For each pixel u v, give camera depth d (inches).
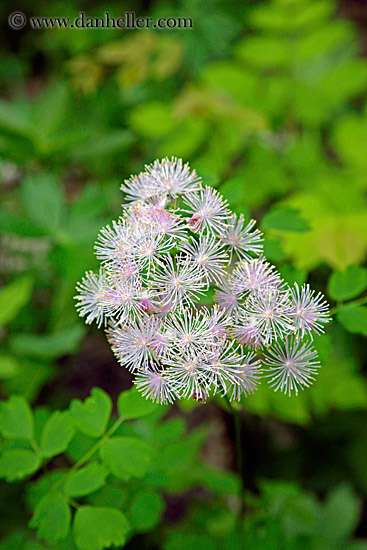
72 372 31.4
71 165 32.0
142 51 30.3
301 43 28.8
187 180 19.2
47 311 30.3
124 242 18.6
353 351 25.9
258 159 27.0
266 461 28.6
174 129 28.0
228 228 18.9
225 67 29.2
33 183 26.3
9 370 24.5
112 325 18.9
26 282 25.0
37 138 26.3
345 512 24.4
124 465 19.5
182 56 34.9
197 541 21.4
